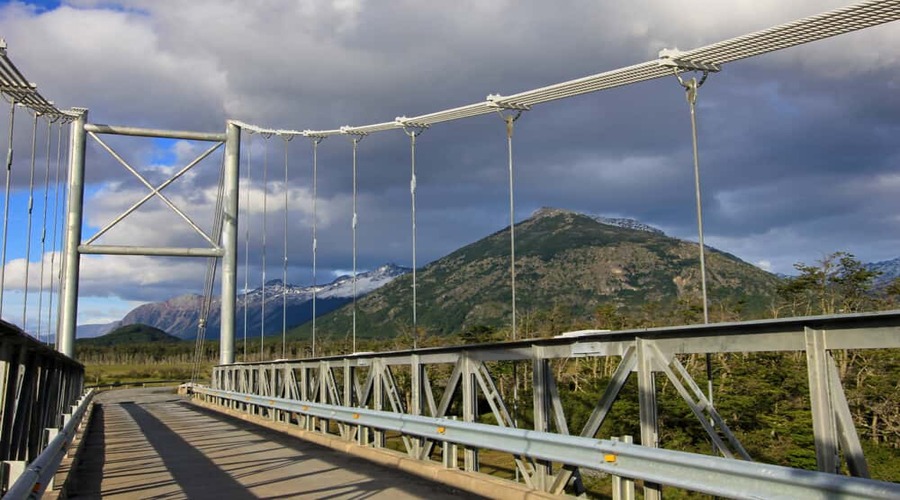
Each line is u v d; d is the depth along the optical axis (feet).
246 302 132.36
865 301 65.57
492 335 93.66
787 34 32.96
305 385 58.23
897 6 30.42
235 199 134.10
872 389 52.26
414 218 59.41
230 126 135.33
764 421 50.14
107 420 83.97
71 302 125.39
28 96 83.61
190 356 403.34
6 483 20.68
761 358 58.54
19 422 30.63
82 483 34.50
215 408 97.25
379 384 42.50
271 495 29.84
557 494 25.67
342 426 46.88
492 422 55.06
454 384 33.99
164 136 133.59
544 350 27.76
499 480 29.27
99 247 127.85
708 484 18.79
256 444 50.75
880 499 14.49
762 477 17.07
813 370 17.94
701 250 27.61
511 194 41.73
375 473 35.29
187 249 130.52
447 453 33.19
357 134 77.10
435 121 63.16
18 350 27.55
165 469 38.68
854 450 17.35
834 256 68.18
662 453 20.24
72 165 129.29
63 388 58.59
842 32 32.60
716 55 34.22
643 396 22.97
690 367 60.95
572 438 24.27
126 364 355.56
